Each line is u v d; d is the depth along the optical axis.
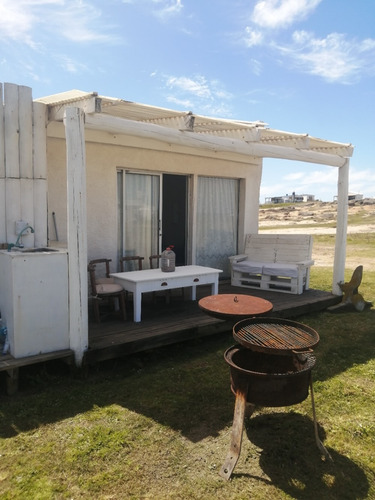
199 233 7.91
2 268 4.07
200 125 5.58
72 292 4.02
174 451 2.98
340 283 7.38
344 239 7.33
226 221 8.34
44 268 3.89
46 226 4.79
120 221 6.61
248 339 2.97
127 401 3.70
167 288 5.48
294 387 2.81
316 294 7.32
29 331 3.86
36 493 2.54
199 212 7.86
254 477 2.74
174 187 7.55
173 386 4.03
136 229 6.84
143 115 5.16
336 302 7.24
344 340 5.59
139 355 4.77
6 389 3.77
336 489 2.65
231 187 8.35
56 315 4.01
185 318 5.39
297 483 2.69
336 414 3.59
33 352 3.90
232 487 2.64
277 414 3.57
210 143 5.32
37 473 2.71
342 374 4.45
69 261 4.01
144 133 4.60
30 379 3.93
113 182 6.28
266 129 5.50
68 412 3.47
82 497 2.52
